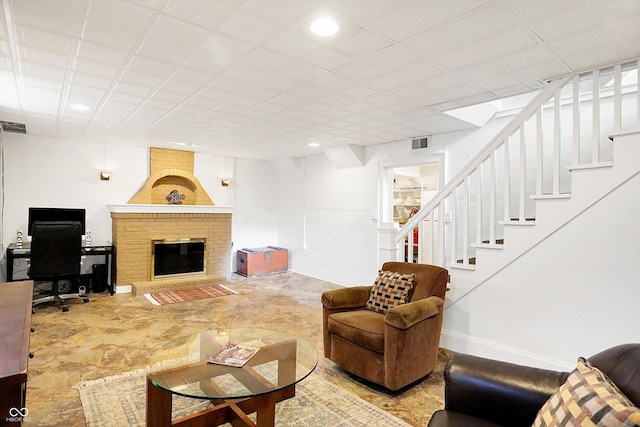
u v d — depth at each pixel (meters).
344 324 2.72
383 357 2.48
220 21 2.01
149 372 1.92
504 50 2.34
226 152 6.57
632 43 2.22
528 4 1.81
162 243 5.79
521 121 2.96
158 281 5.63
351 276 6.05
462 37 2.17
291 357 2.22
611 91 3.40
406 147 5.21
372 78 2.86
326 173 6.56
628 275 2.40
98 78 2.89
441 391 2.57
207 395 1.78
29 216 5.10
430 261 3.55
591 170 2.54
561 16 1.93
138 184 6.02
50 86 3.08
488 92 3.19
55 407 2.26
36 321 3.99
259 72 2.74
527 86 3.04
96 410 2.22
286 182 7.55
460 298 3.28
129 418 2.15
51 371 2.76
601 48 2.29
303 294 5.43
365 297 3.12
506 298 2.99
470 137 4.51
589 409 1.01
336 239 6.35
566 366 2.66
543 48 2.31
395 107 3.64
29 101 3.51
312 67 2.65
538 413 1.26
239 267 7.04
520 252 2.89
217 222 6.40
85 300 4.77
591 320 2.55
